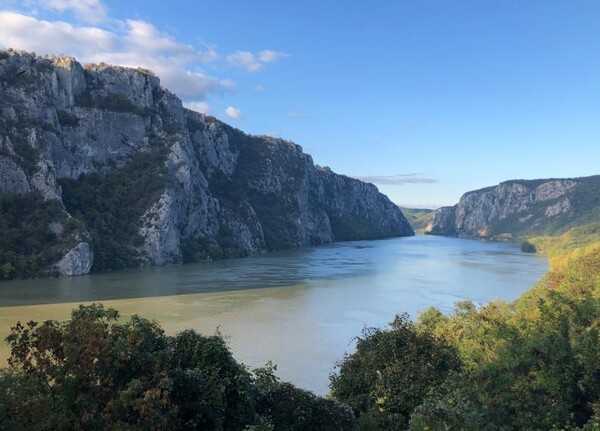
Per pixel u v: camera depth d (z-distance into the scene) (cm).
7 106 18188
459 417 2234
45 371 2111
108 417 1992
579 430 2191
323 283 13812
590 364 2706
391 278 15175
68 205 19212
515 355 2936
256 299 11106
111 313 2392
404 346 3803
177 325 8500
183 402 2328
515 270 18000
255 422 2672
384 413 3344
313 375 6075
